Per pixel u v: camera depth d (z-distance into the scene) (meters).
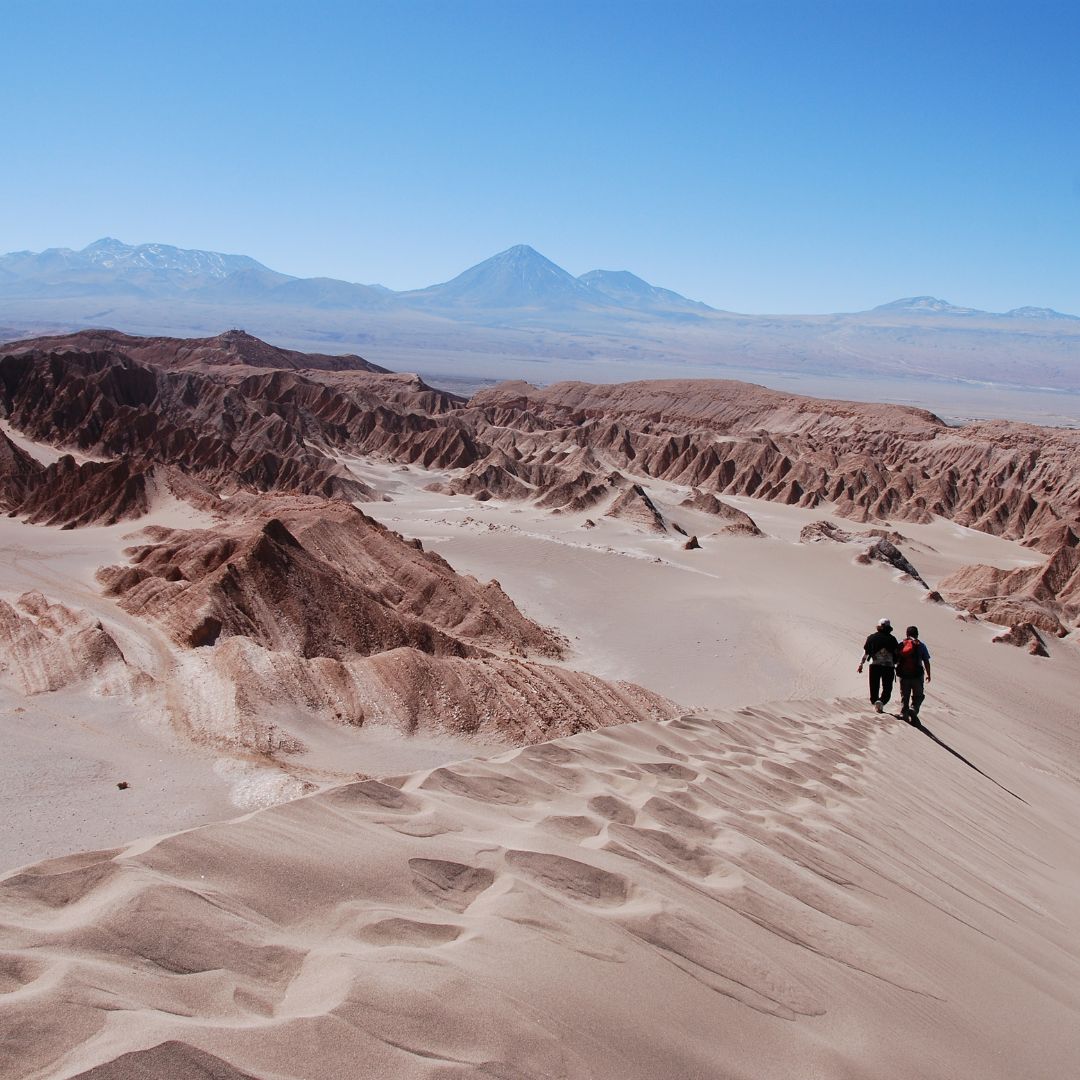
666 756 8.55
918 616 50.78
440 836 5.19
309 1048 3.12
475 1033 3.44
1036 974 6.27
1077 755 26.31
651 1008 4.02
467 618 39.22
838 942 5.45
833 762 10.83
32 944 3.44
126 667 21.08
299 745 17.44
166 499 64.25
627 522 81.25
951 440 128.88
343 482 92.75
